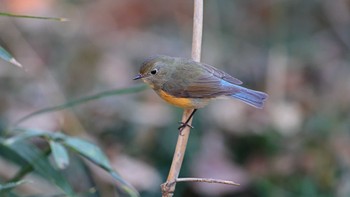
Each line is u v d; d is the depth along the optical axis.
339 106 13.77
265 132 12.67
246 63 14.85
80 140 7.84
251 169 12.29
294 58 15.30
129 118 12.30
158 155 12.06
